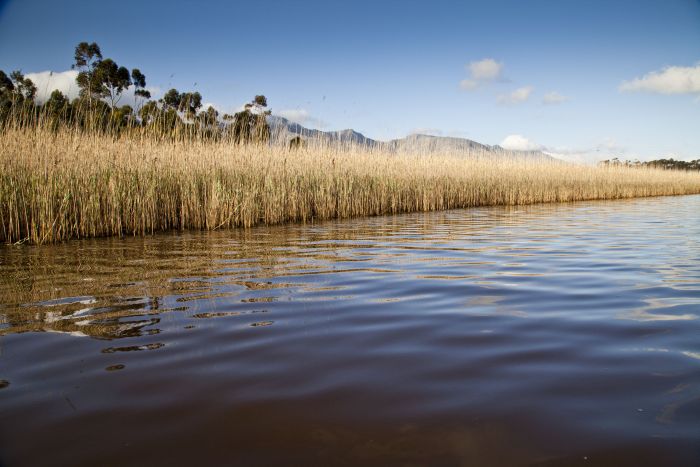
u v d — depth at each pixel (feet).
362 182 40.65
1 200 22.61
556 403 5.43
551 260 15.80
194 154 32.32
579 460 4.36
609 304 9.91
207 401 5.55
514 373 6.29
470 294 10.84
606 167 90.94
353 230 26.81
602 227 28.22
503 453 4.48
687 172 142.92
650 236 23.35
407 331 8.10
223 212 29.40
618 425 4.93
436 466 4.29
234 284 12.05
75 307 9.89
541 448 4.55
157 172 29.27
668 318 8.82
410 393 5.72
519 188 60.54
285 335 7.91
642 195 90.58
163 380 6.13
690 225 29.66
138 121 34.14
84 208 24.58
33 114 27.07
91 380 6.15
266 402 5.52
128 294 11.06
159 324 8.60
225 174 32.63
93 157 27.02
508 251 18.03
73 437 4.80
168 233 26.55
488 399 5.55
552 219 34.99
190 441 4.73
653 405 5.35
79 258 17.08
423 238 22.56
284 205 33.50
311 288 11.53
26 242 22.31
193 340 7.69
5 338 7.90
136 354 7.08
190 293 11.08
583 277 12.86
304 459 4.43
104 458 4.44
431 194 47.65
